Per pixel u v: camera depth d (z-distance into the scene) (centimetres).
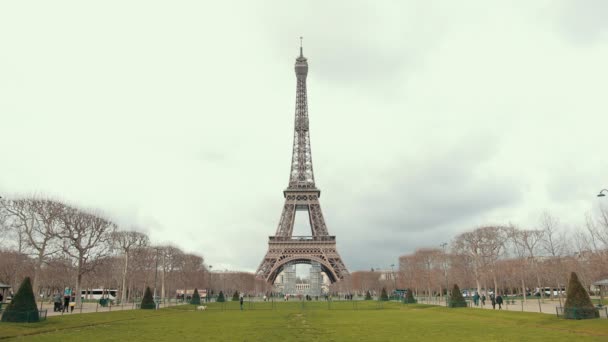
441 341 6669
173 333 7856
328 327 9050
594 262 14275
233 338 7150
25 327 7888
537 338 6712
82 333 7594
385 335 7519
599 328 7531
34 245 14562
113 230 18700
